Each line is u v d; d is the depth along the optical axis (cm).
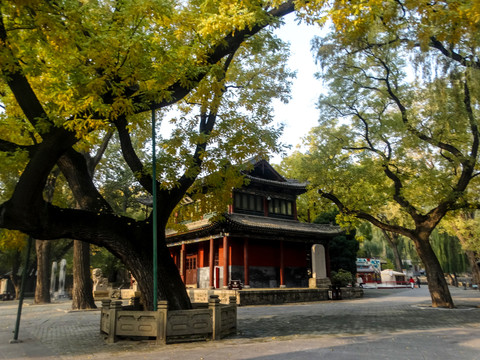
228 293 2427
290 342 916
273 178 3397
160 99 961
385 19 1007
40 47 980
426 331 1094
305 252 3431
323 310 1912
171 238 3478
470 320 1389
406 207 2038
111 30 878
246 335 1063
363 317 1528
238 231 2872
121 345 927
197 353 794
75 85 907
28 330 1312
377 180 2084
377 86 2012
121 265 4409
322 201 2283
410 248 6150
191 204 1402
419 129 1844
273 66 1530
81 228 1024
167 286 1106
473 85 1430
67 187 3606
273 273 3164
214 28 896
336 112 2081
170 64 945
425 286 6291
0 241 1263
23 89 920
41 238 984
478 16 836
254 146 1261
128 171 4212
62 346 952
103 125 888
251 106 1469
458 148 1898
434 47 1456
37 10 743
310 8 950
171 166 1110
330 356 732
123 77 907
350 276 3403
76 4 788
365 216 2133
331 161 2075
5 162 945
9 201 884
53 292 4272
